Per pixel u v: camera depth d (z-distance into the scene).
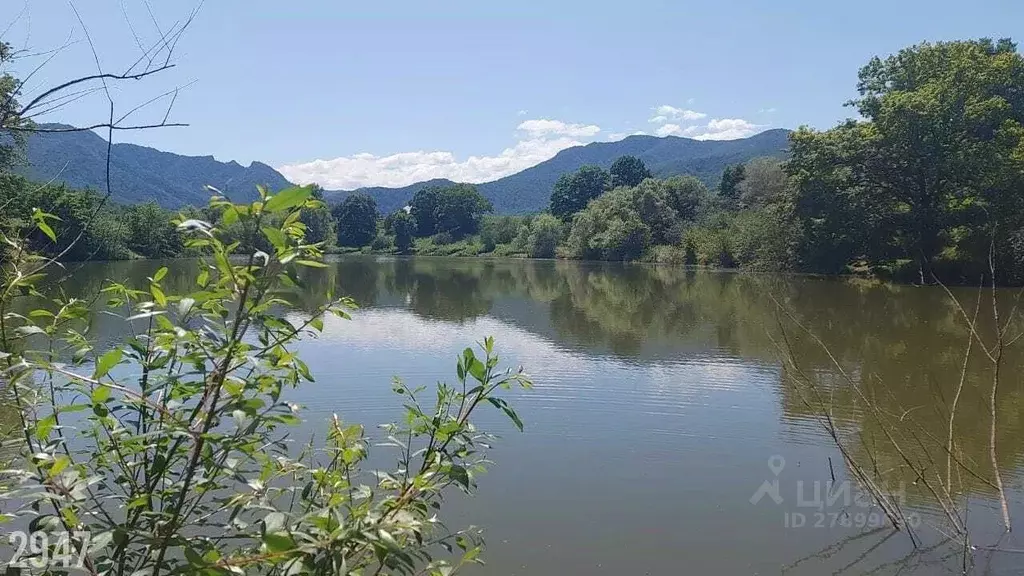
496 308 22.05
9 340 2.18
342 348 14.48
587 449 8.16
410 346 14.73
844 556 5.61
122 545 1.92
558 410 9.76
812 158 32.19
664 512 6.45
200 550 2.04
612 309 21.61
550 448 8.18
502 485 7.07
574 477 7.30
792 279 31.59
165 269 2.05
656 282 31.86
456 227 88.62
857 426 8.99
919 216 29.56
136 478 2.29
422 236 90.56
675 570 5.39
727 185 62.06
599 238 53.44
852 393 10.61
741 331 16.80
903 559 5.54
